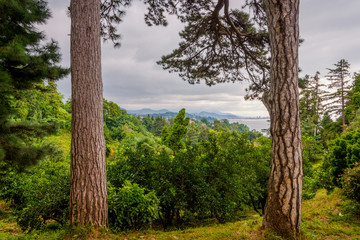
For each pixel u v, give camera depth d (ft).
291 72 8.92
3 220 21.71
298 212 8.84
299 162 8.83
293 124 8.84
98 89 11.68
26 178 26.27
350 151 17.22
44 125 17.30
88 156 10.94
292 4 8.96
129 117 218.38
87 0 11.60
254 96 23.41
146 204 12.50
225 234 10.17
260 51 20.24
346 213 13.98
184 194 16.67
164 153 18.88
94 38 11.66
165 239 10.32
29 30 16.06
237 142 26.94
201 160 20.25
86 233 10.11
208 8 18.66
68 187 14.43
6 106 16.19
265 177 28.14
